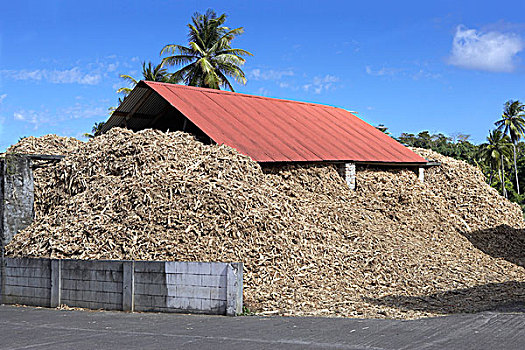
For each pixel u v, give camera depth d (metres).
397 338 7.06
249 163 14.85
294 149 18.23
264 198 12.95
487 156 71.75
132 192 12.40
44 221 13.30
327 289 10.81
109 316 9.45
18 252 12.34
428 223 17.52
